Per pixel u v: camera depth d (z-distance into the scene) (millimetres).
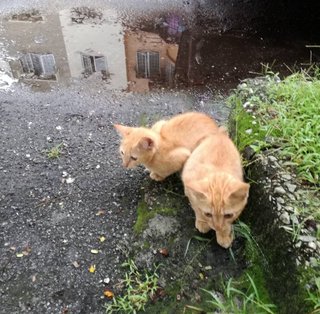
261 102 603
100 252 547
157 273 511
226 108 786
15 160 685
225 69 888
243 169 546
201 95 828
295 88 608
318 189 480
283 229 456
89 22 1020
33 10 1054
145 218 565
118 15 1044
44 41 953
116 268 529
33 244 560
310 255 424
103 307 492
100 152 702
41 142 719
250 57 921
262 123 572
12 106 792
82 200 618
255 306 453
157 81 857
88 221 586
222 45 956
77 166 675
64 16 1037
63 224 585
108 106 800
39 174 661
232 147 524
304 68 888
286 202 473
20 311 491
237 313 436
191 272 505
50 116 773
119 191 627
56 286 514
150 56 917
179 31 996
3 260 541
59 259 542
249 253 505
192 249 524
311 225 448
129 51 928
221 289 489
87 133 740
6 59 902
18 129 744
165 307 480
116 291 506
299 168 501
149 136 543
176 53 928
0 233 574
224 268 506
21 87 835
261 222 502
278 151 526
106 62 900
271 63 906
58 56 913
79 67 885
